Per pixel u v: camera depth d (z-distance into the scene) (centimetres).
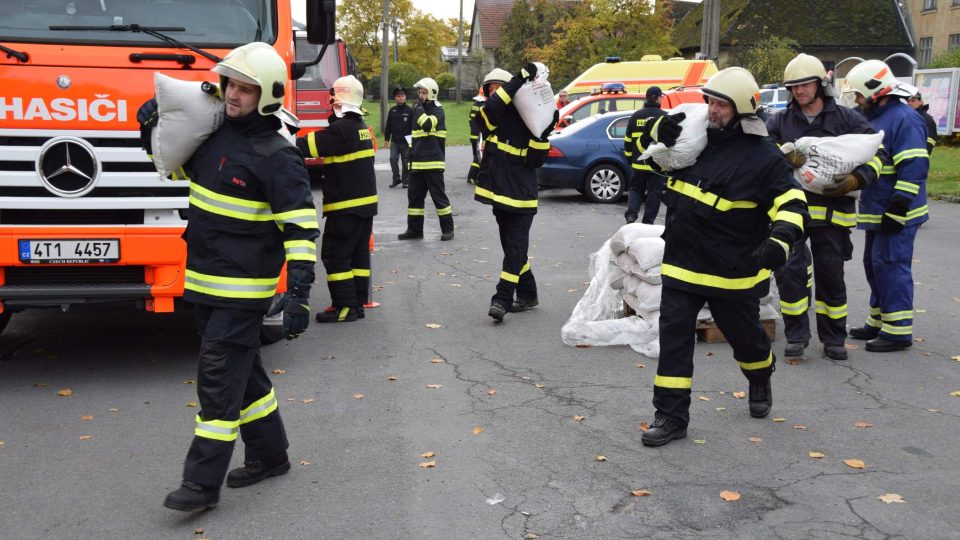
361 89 813
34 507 436
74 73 594
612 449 512
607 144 1659
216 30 630
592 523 419
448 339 752
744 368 553
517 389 620
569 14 4838
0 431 536
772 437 531
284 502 441
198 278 423
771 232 476
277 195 418
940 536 407
